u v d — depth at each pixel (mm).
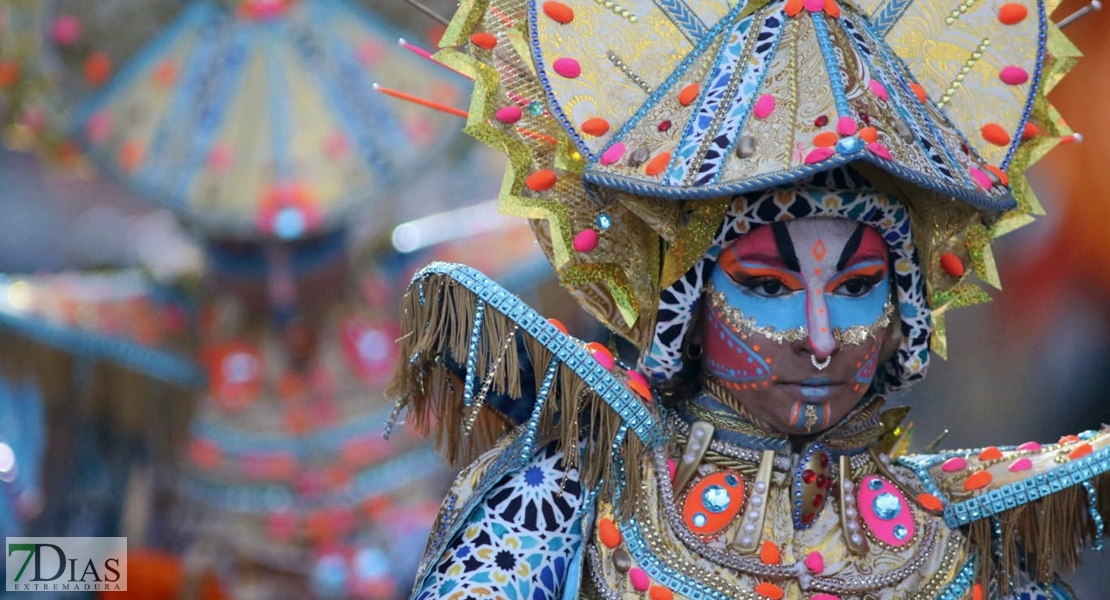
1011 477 5926
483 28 5977
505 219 12414
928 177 5449
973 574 5918
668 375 5973
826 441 5992
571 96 5832
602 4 5941
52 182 14906
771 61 5641
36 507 11422
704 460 5965
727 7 5930
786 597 5750
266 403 11836
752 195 5660
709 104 5668
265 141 12102
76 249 14305
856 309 5785
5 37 12078
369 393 12016
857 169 5629
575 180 5973
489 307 5648
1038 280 12953
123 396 11539
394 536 11812
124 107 12211
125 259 12906
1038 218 12953
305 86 12219
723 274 5820
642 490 5789
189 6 12195
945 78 6152
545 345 5621
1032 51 6230
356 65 12344
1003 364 12906
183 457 11727
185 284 11930
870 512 5922
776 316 5734
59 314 11383
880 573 5797
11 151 15172
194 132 12125
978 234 6289
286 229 11891
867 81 5586
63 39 12117
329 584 11641
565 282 5965
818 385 5746
